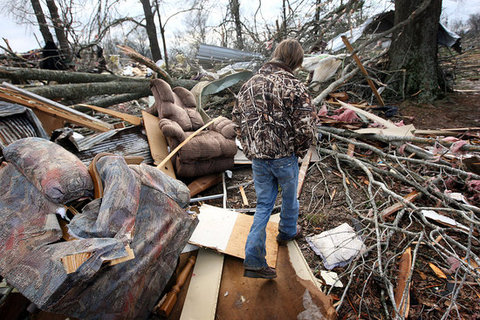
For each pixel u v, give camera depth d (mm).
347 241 2406
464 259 2037
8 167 1509
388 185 3139
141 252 1509
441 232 2312
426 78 5625
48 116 3107
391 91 5922
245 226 2498
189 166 3115
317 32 7137
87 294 1271
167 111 3393
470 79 7227
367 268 2146
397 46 5828
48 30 7617
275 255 2285
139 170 1679
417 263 2238
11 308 1712
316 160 3641
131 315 1509
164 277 1726
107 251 1172
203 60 8195
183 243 1852
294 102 1646
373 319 1885
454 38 5887
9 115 2488
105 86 4707
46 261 1146
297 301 1981
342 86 5867
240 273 2197
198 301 1960
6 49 5898
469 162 3041
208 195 3201
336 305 1975
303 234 2574
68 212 1421
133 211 1412
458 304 1904
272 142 1706
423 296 1986
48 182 1330
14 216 1329
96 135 3158
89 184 1442
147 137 3275
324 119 4301
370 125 4129
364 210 2748
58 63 6234
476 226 2371
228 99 5828
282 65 1736
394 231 2445
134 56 4855
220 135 3346
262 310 1942
